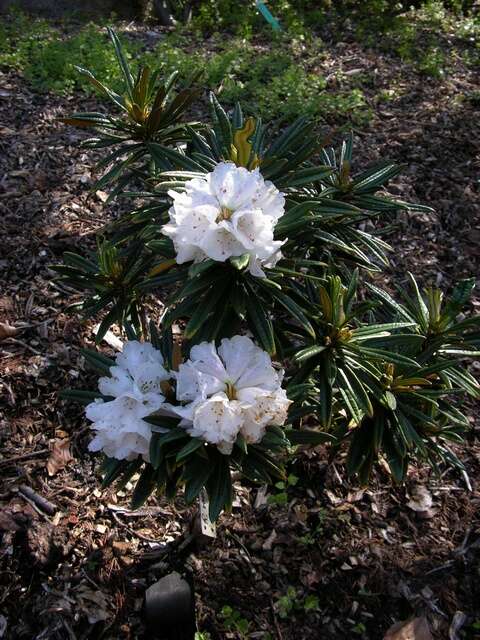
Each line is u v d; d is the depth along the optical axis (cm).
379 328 76
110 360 77
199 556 103
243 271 64
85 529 104
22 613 94
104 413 63
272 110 204
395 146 198
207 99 211
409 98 227
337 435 87
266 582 101
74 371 127
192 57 234
